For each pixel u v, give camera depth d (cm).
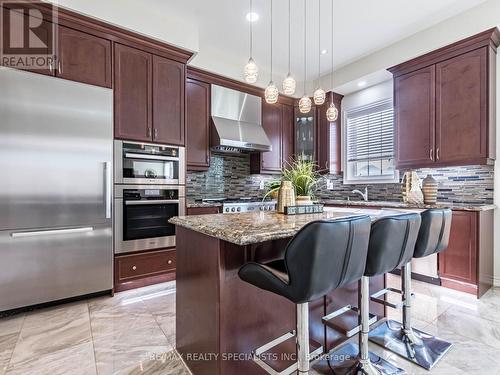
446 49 304
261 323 149
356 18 305
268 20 310
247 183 463
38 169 228
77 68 249
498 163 285
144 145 287
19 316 222
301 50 375
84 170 249
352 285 194
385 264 148
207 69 378
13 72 218
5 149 215
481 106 281
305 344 124
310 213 205
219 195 433
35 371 158
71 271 244
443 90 308
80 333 199
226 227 136
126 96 276
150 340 191
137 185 282
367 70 387
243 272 130
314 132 466
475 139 284
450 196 329
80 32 252
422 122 325
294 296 111
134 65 282
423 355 172
